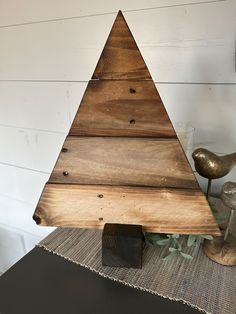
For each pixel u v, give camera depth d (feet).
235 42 2.14
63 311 1.43
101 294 1.52
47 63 2.97
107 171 1.64
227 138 2.41
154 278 1.62
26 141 3.54
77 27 2.67
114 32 1.45
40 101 3.20
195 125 2.49
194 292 1.51
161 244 1.83
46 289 1.56
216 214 1.83
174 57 2.38
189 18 2.23
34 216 1.80
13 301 1.48
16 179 3.91
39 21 2.83
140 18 2.40
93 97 1.54
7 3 2.93
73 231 2.08
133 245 1.63
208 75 2.31
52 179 1.70
